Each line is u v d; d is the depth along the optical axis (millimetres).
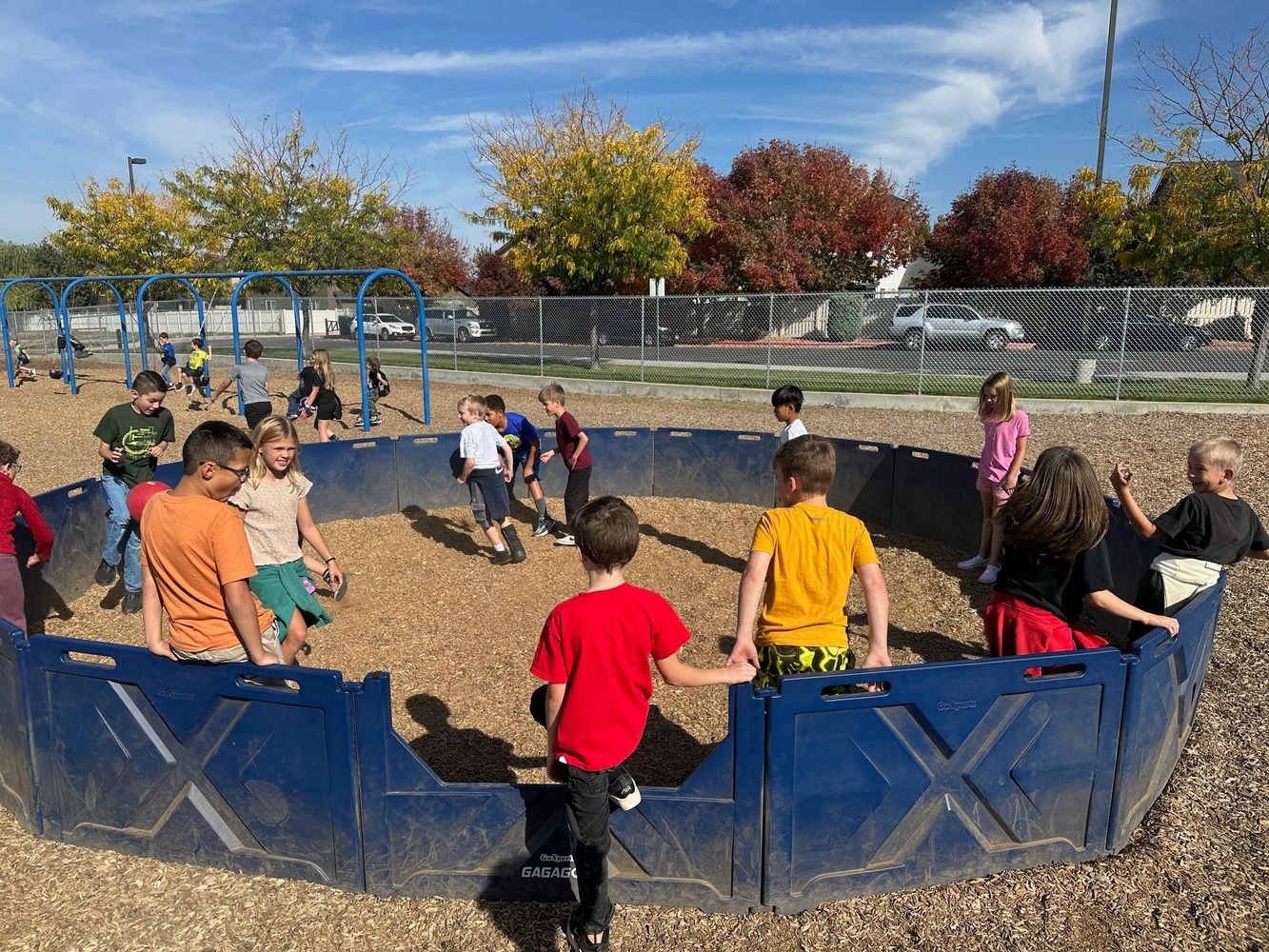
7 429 14477
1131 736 3211
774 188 30969
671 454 9805
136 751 3236
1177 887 3125
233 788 3180
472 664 5379
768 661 3344
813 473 3285
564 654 2654
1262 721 4305
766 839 2996
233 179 25797
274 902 3111
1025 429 6445
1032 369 18422
